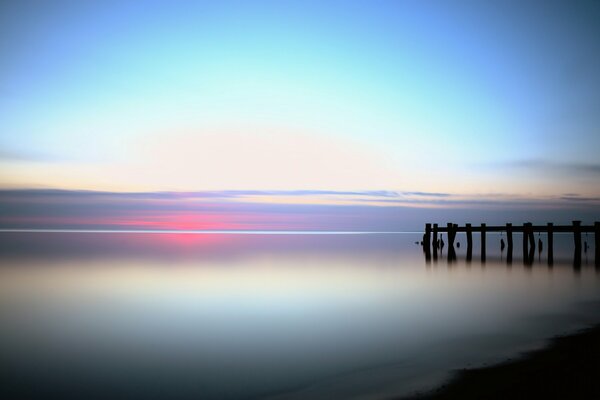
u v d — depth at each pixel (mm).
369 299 18891
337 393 8922
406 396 8547
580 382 8570
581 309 16500
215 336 13281
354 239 94812
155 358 11258
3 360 11078
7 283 23297
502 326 14055
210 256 40938
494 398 8062
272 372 10227
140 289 21453
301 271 28641
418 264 33156
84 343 12578
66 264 32531
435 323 14594
